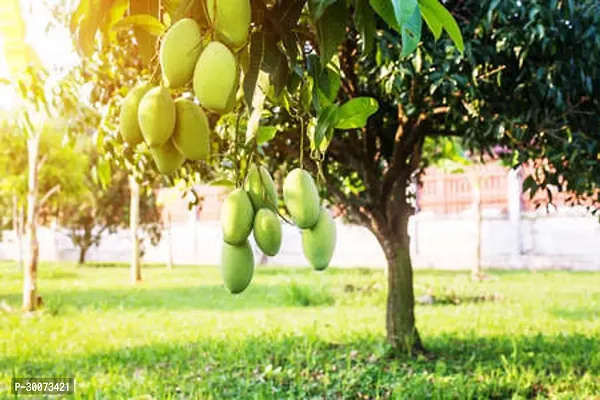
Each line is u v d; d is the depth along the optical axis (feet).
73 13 4.48
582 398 15.46
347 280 51.16
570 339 24.04
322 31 4.30
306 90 5.08
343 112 4.94
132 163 16.48
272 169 22.02
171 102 4.21
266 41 4.25
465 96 14.55
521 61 13.21
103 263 89.92
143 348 23.20
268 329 27.25
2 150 44.32
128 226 77.82
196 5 4.23
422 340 23.57
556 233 64.90
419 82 14.87
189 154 4.34
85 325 29.68
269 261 80.18
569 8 12.59
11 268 80.38
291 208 4.89
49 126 40.37
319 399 16.10
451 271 63.10
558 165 14.33
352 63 17.11
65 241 100.22
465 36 13.93
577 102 14.66
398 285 21.06
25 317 32.24
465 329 26.66
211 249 86.89
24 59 6.72
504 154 20.33
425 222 71.67
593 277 53.67
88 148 52.44
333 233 5.10
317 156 5.01
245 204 4.75
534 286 45.78
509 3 13.02
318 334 25.25
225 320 30.78
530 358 20.40
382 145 21.27
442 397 15.79
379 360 19.99
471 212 69.67
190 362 20.81
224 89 3.96
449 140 24.99
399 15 3.40
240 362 20.06
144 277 62.23
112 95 16.85
